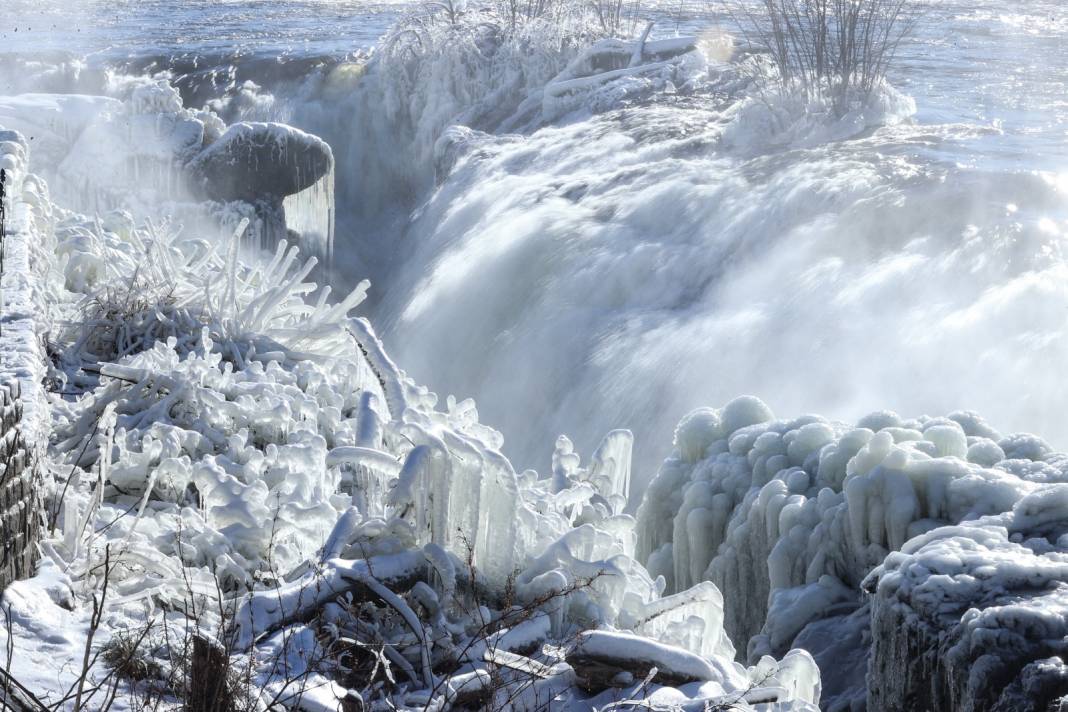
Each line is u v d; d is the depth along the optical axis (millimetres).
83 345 9727
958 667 7531
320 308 10750
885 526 10469
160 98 20703
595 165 29750
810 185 23094
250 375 9203
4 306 7344
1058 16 59969
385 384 7332
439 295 27031
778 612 10797
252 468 7051
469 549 5613
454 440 5789
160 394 8430
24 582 5168
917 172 23641
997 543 8711
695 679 4953
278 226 21094
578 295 23906
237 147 20750
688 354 20500
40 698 4242
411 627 5324
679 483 13258
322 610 5387
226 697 4273
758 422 13195
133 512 6824
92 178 19828
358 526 5930
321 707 4402
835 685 9898
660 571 13094
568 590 5551
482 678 4848
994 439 11383
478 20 40906
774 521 11500
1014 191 21844
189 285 10836
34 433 5660
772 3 32031
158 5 66688
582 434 21125
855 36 32094
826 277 20375
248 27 55438
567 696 4992
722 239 23203
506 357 24031
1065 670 6941
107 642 4785
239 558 5973
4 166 11508
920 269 19500
